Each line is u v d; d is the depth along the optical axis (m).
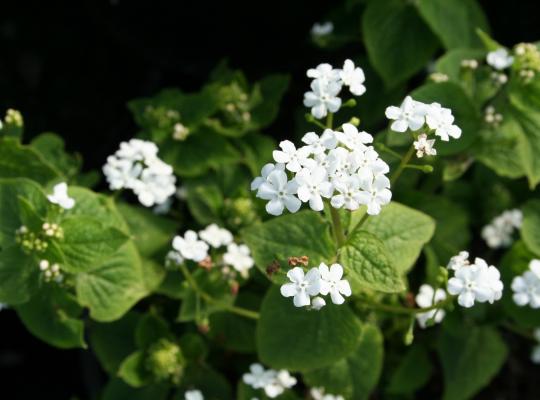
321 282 0.16
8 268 0.19
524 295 0.19
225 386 0.22
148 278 0.21
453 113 0.21
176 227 0.22
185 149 0.24
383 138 0.22
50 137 0.23
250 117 0.25
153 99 0.25
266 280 0.22
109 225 0.19
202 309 0.21
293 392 0.22
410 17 0.25
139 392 0.22
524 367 0.27
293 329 0.19
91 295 0.20
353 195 0.16
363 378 0.21
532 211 0.22
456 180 0.25
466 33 0.25
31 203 0.19
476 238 0.27
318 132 0.27
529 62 0.20
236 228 0.22
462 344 0.23
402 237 0.19
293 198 0.16
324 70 0.18
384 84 0.27
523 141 0.21
